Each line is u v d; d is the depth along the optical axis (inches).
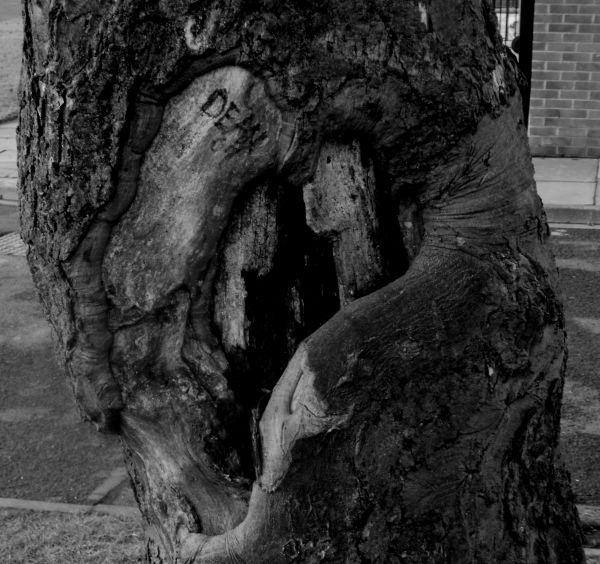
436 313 77.1
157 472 85.4
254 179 77.8
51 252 80.4
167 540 86.7
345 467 76.1
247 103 74.6
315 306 85.1
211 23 72.6
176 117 76.2
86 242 78.7
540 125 466.9
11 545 165.0
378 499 76.9
